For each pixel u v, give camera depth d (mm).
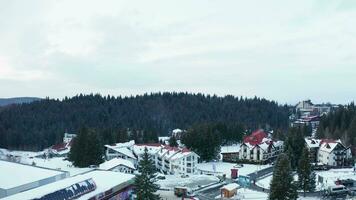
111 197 70625
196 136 135875
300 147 114625
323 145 132625
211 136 137250
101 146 122938
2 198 55969
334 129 164375
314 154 134000
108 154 128125
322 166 124312
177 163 116625
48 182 69125
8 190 60031
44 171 74500
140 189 68188
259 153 134750
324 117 184375
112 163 106375
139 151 130875
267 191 91750
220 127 165375
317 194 89875
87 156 117875
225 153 142125
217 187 96875
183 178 107812
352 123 147500
